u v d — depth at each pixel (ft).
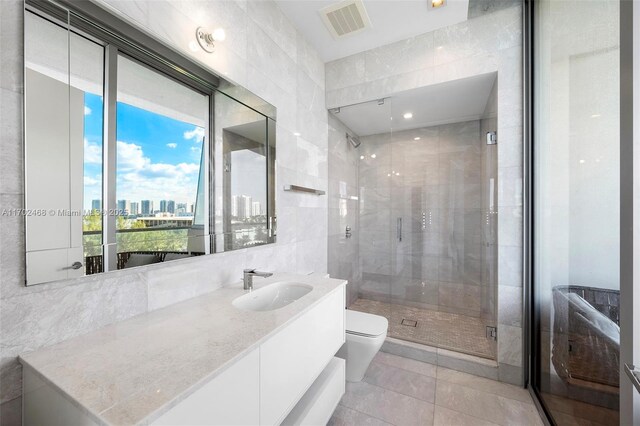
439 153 9.80
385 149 9.82
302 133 6.90
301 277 5.26
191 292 3.97
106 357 2.34
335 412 5.02
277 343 3.02
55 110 2.60
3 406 2.26
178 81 3.82
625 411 2.56
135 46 3.28
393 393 5.56
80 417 1.80
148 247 3.41
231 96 4.69
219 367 2.20
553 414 4.66
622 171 2.60
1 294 2.26
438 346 6.98
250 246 5.11
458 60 6.37
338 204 8.75
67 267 2.65
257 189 5.32
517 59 5.87
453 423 4.77
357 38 6.97
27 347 2.39
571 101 4.04
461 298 9.29
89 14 2.85
